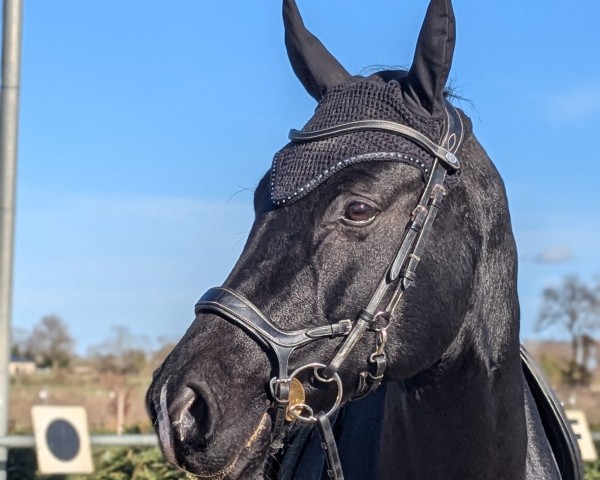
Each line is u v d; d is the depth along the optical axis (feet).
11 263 18.48
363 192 8.04
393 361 8.20
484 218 8.79
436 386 8.73
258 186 8.76
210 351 7.75
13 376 111.14
